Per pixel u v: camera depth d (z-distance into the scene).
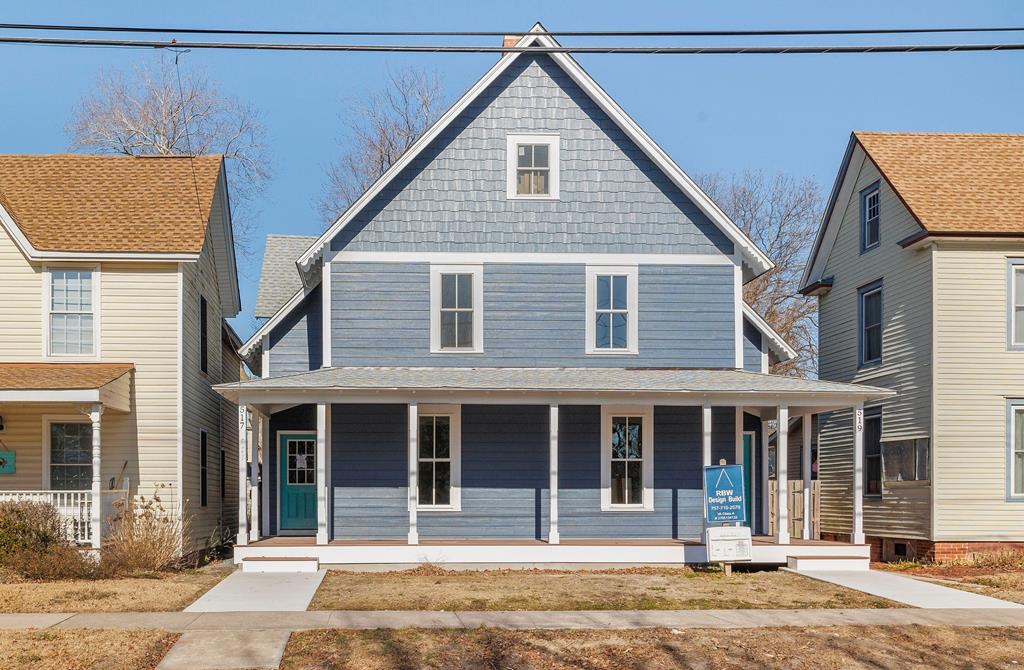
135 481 19.62
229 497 26.33
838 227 26.66
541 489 20.67
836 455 26.25
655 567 19.03
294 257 26.11
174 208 20.97
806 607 14.66
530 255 21.14
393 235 20.98
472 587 16.05
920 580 18.03
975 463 21.03
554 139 21.31
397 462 20.56
